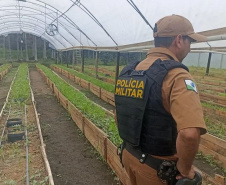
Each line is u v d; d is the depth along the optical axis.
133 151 2.06
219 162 5.38
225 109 9.53
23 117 8.52
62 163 5.45
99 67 30.02
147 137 1.89
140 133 1.92
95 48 18.45
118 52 14.79
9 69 29.05
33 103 10.02
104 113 7.67
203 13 6.93
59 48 34.47
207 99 12.30
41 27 27.31
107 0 9.46
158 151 1.88
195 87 1.76
